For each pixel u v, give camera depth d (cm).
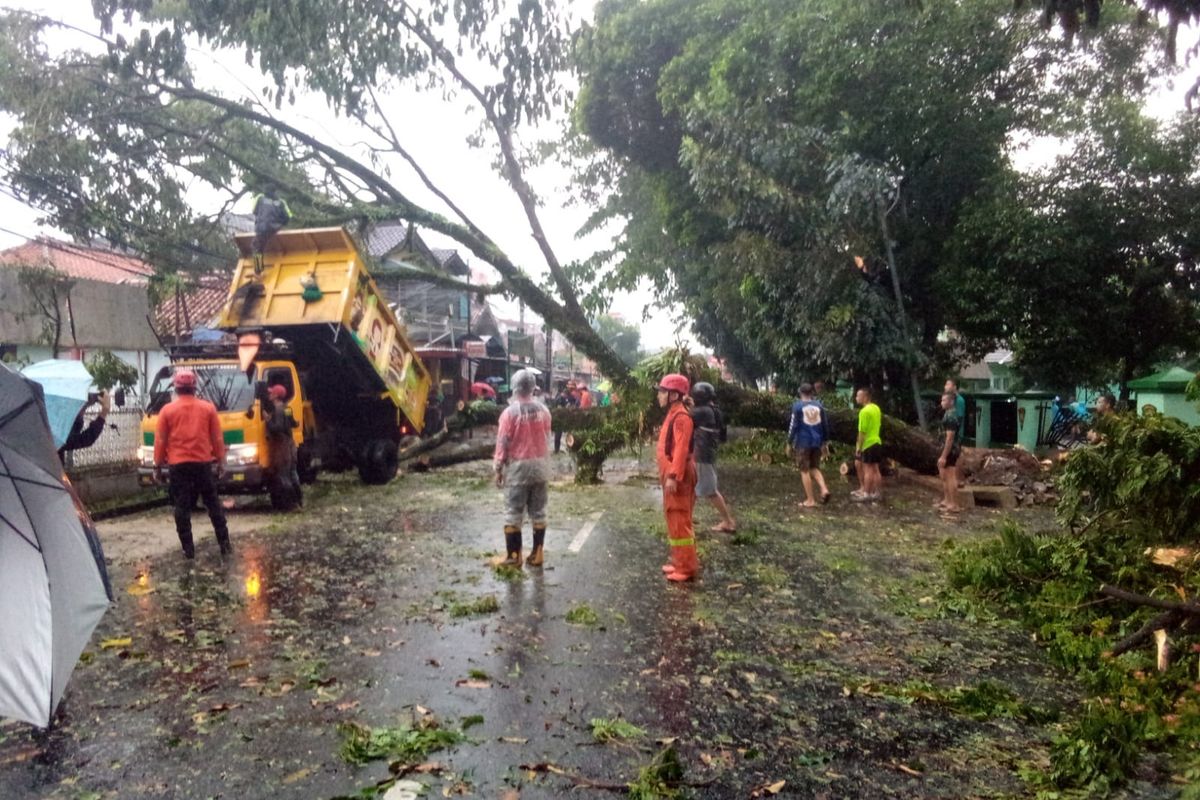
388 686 516
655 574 816
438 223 1571
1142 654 560
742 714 481
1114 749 416
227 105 1423
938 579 808
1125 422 671
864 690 521
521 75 1420
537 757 421
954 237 1714
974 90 1708
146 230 1448
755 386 3055
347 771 404
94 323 1920
